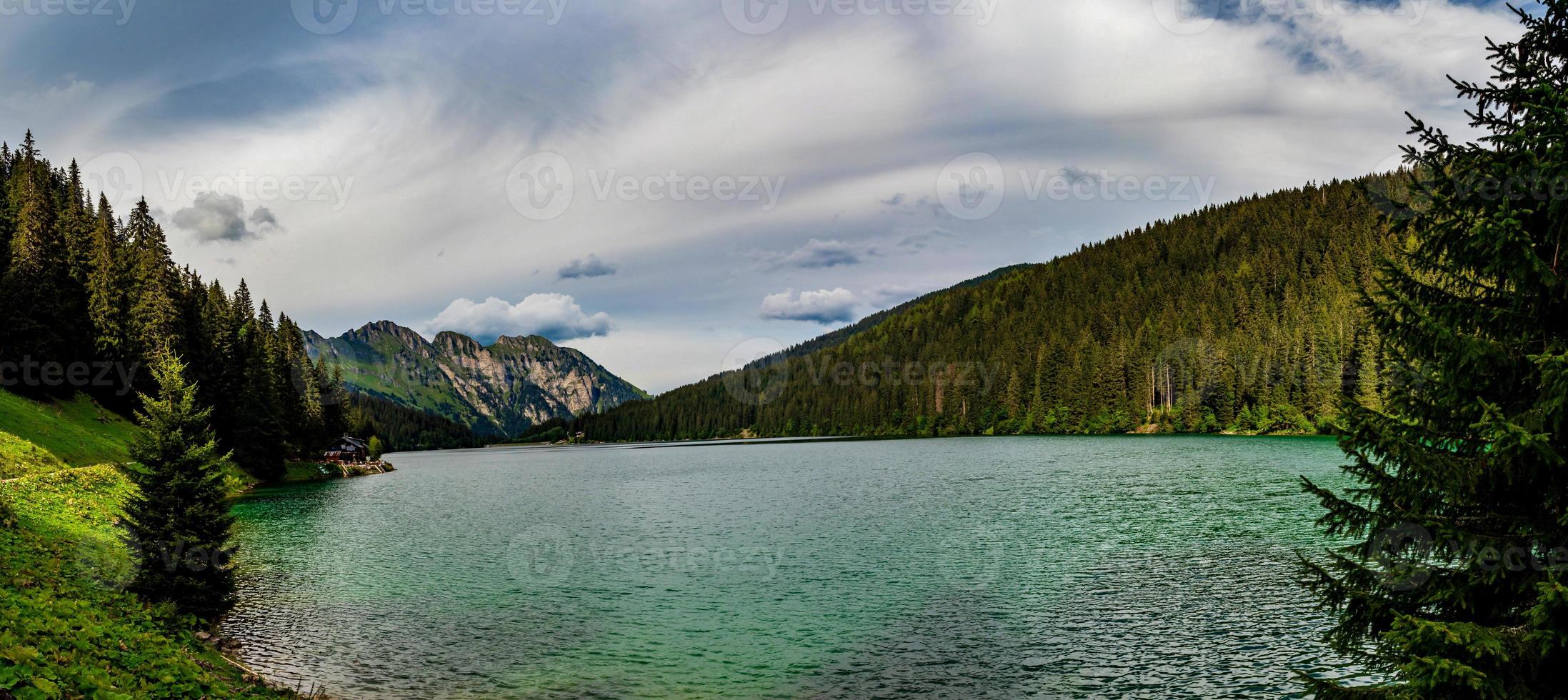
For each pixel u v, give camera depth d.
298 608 28.34
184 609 21.64
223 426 86.44
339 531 50.56
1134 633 24.03
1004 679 20.64
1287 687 19.45
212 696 13.88
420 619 26.83
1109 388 168.75
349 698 19.36
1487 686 8.84
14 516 26.70
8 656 10.02
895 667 21.69
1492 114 9.93
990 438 174.75
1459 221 9.59
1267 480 65.56
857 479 84.94
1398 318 10.32
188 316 86.06
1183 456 97.12
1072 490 63.75
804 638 24.45
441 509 65.81
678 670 21.66
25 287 69.38
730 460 138.75
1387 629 11.11
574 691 20.00
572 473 121.75
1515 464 9.30
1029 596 28.83
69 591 18.44
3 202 90.69
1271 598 27.38
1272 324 169.25
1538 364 8.72
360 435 185.50
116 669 12.59
